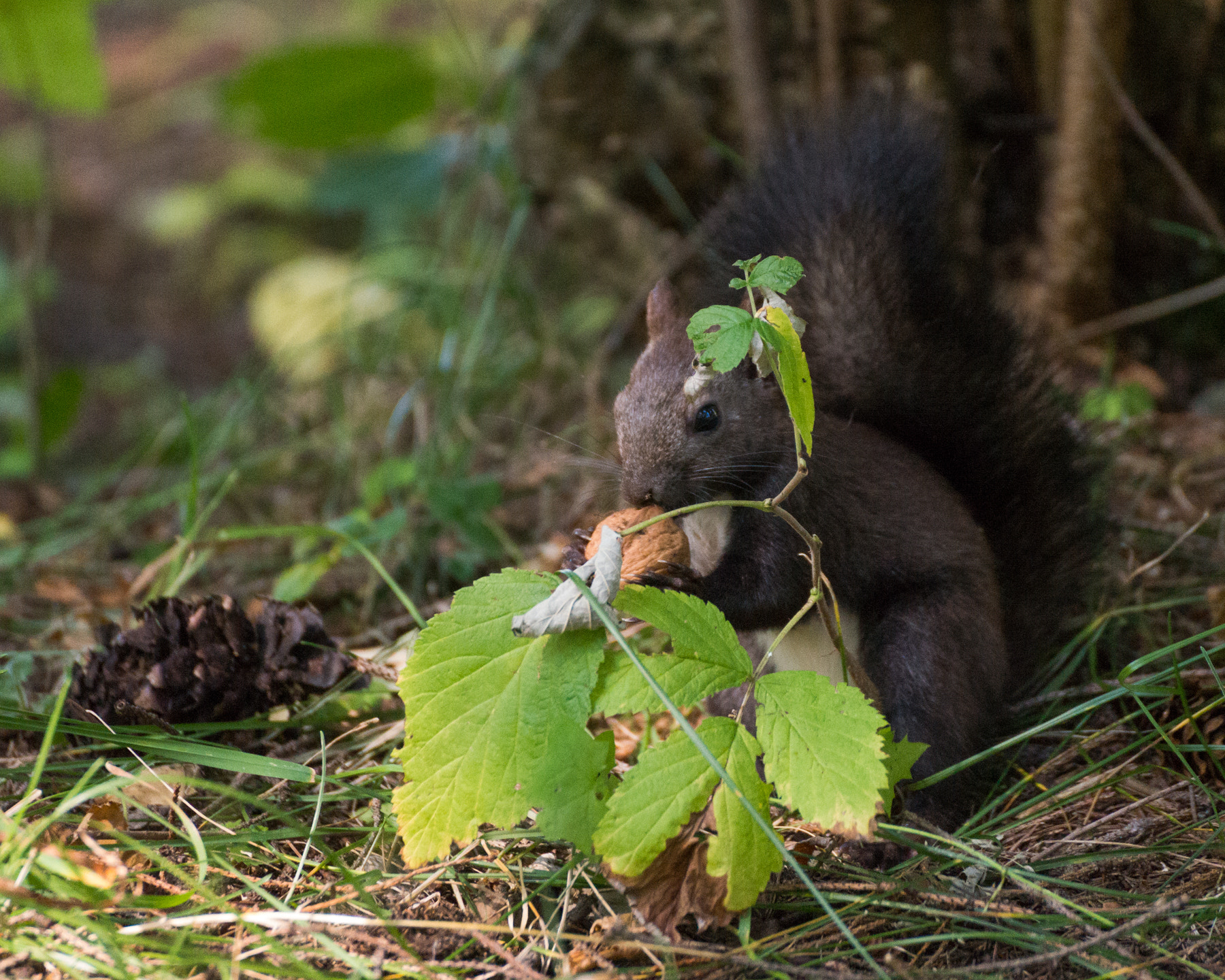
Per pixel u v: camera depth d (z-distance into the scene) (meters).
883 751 4.61
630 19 10.36
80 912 3.78
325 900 4.34
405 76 11.27
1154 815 5.04
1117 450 8.07
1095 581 6.67
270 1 27.33
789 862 3.88
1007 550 6.36
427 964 3.89
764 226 6.40
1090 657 6.05
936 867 4.60
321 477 9.99
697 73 10.27
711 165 10.42
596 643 4.36
